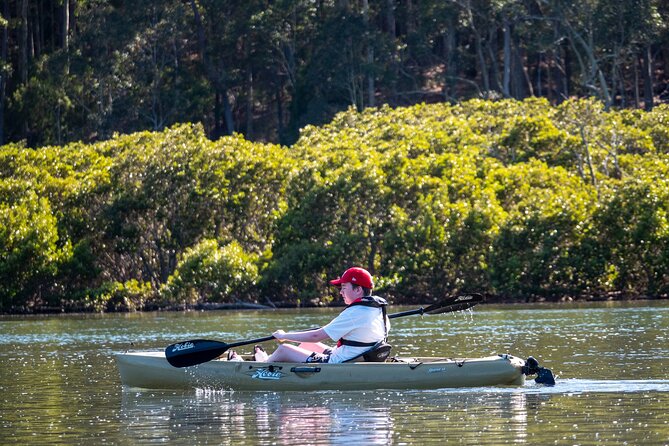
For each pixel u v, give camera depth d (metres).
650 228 108.06
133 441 30.47
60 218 121.12
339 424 32.38
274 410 35.44
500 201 122.38
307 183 119.56
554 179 124.19
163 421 33.88
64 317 104.81
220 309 113.50
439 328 73.81
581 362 47.78
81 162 135.88
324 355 40.53
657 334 62.94
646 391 37.88
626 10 190.50
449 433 30.44
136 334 75.25
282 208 120.31
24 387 43.91
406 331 71.44
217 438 30.61
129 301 116.12
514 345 57.78
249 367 40.44
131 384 42.62
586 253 110.25
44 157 134.00
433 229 113.06
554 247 109.56
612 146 134.25
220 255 113.81
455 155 127.25
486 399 36.59
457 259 114.31
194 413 35.38
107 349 63.03
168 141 130.75
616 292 111.62
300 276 115.25
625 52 196.00
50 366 52.88
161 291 114.38
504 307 100.94
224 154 126.88
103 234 122.25
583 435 29.67
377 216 117.94
